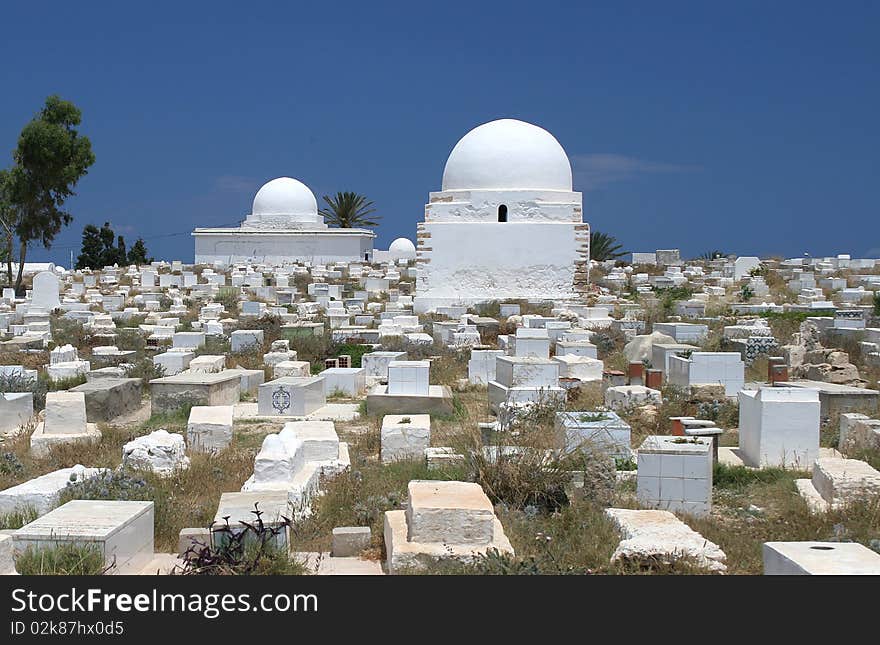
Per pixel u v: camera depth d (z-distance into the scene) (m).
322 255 69.50
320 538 10.45
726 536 10.55
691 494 11.80
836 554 7.99
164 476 12.88
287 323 33.84
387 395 18.75
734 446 15.75
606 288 48.03
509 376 18.89
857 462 12.62
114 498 10.88
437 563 8.69
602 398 19.77
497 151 42.59
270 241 69.38
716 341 27.62
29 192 58.41
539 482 11.68
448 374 23.67
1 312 39.78
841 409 17.27
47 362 25.86
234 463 14.05
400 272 56.47
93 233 84.62
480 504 9.17
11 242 60.62
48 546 8.56
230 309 40.47
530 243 41.69
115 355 25.84
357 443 15.99
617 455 13.64
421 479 12.75
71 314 37.03
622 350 27.59
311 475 12.34
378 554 9.78
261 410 18.73
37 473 13.68
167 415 18.84
